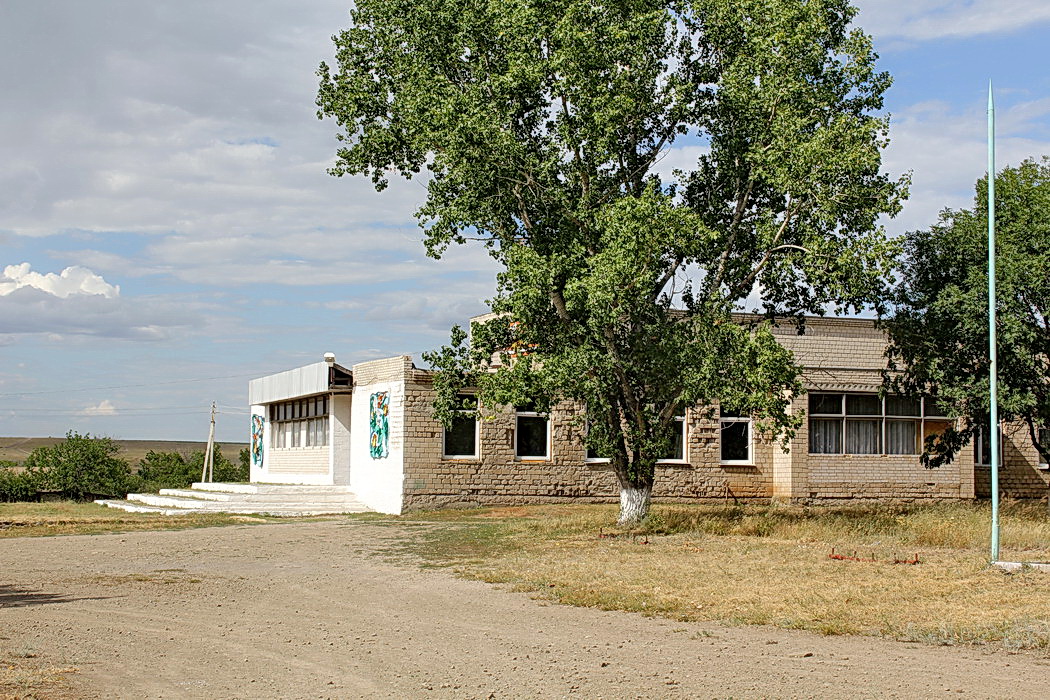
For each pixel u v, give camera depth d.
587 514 28.39
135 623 12.79
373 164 25.48
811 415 34.75
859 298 23.22
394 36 24.28
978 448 37.59
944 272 28.05
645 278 21.08
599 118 21.62
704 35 23.88
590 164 23.09
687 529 23.72
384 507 32.22
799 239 23.58
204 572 17.97
